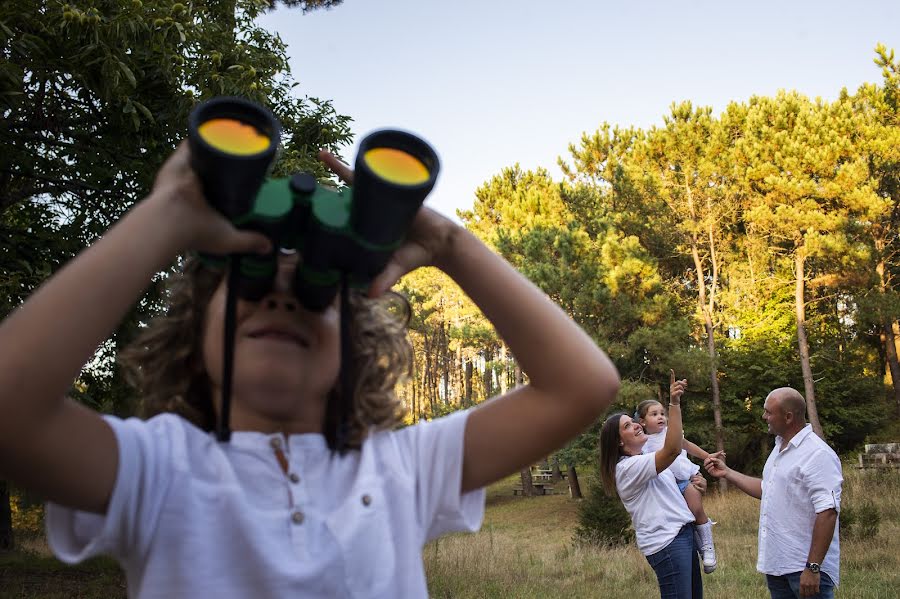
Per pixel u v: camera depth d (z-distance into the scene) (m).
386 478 0.98
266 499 0.89
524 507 25.98
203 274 1.02
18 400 0.69
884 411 26.89
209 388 1.03
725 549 10.93
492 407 1.05
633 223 26.34
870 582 7.87
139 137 8.17
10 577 9.50
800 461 4.28
